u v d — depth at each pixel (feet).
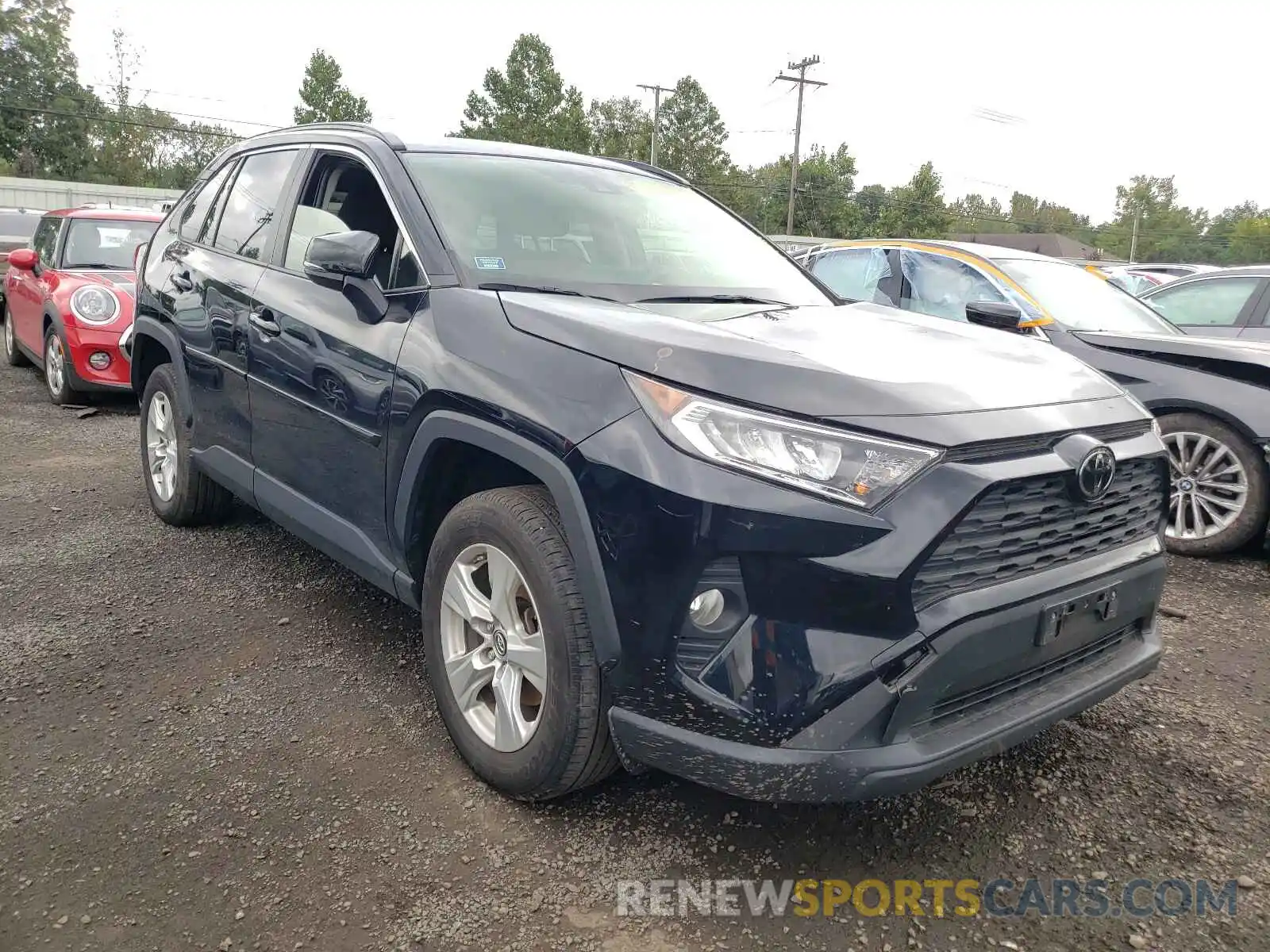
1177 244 288.51
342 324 10.05
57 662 10.80
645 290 10.18
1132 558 8.18
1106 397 8.31
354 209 11.05
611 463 7.03
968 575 6.93
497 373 8.09
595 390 7.38
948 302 19.92
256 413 11.91
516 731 8.14
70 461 19.86
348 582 13.41
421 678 10.70
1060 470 7.14
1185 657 12.10
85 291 24.75
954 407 7.07
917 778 6.72
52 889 7.16
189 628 11.83
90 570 13.64
